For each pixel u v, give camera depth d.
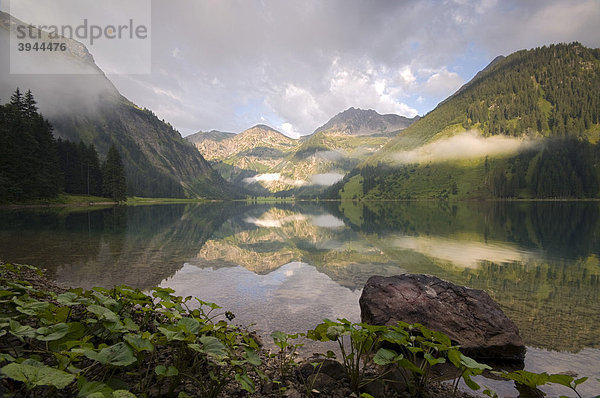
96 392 2.41
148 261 14.41
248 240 23.42
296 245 20.97
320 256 16.84
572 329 7.34
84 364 4.08
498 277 12.16
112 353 2.92
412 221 41.88
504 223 37.25
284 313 8.30
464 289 7.84
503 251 18.00
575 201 136.00
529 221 39.88
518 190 172.88
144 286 10.22
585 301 9.31
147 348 3.18
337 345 6.57
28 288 5.11
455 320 6.83
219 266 13.97
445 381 5.31
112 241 20.39
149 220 39.84
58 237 21.62
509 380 5.31
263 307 8.74
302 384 4.79
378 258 16.14
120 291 5.28
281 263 14.94
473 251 18.02
